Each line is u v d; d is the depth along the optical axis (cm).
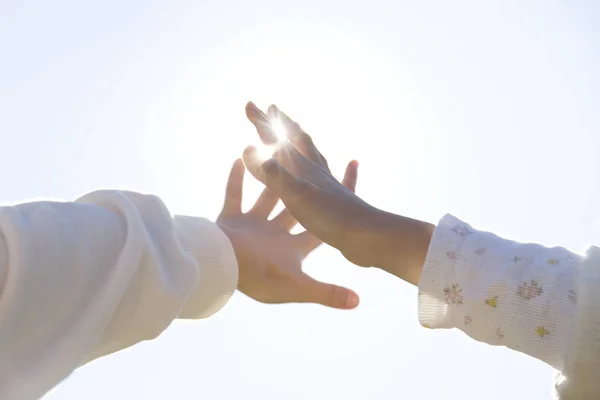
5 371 79
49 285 80
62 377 80
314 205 99
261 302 104
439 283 89
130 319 85
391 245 95
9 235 80
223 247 95
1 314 79
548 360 86
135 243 85
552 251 88
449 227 91
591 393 83
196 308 94
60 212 83
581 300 85
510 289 87
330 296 104
